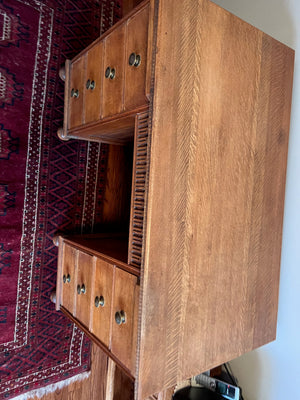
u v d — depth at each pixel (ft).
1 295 3.48
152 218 1.92
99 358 4.39
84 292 3.03
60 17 3.75
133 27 2.27
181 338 2.14
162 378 2.04
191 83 2.06
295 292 3.11
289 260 3.19
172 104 1.96
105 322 2.59
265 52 2.58
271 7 3.44
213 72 2.19
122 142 4.02
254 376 3.50
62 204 3.92
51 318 3.90
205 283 2.28
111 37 2.59
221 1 4.22
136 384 1.92
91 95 2.98
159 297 2.00
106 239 3.73
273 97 2.70
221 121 2.27
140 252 2.21
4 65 3.35
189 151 2.09
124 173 4.50
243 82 2.40
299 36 3.12
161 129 1.92
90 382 4.30
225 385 3.42
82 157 4.06
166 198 1.98
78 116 3.28
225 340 2.46
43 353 3.85
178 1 1.95
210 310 2.33
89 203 4.17
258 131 2.58
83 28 3.97
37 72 3.59
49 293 3.87
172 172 2.00
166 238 2.01
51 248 3.86
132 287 2.22
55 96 3.76
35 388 3.79
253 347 2.72
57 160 3.84
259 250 2.71
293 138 3.17
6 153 3.42
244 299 2.60
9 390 3.58
